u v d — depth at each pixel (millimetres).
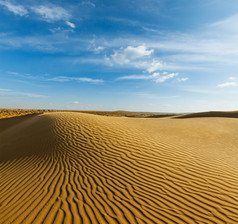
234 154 7844
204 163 6488
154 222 3482
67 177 5352
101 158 6672
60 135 9422
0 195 4488
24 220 3502
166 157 6848
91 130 9852
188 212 3799
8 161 7262
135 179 5207
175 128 12203
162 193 4512
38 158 7121
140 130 10477
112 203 4078
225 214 3736
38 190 4652
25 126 14875
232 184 5008
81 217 3596
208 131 12227
